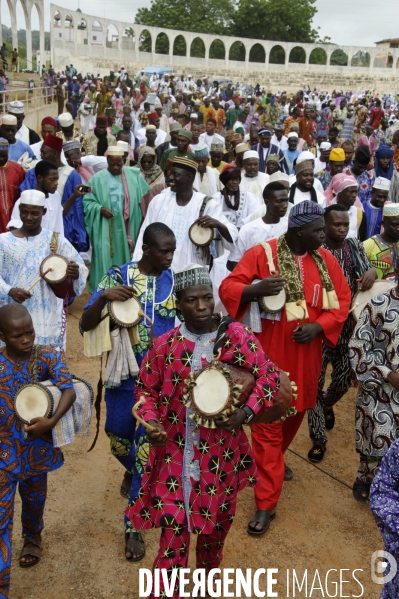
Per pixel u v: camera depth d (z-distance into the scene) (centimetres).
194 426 325
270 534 450
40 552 409
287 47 6531
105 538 433
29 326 347
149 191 802
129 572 402
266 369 328
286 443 492
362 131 2186
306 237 436
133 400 420
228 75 6412
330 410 609
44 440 362
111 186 790
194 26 7900
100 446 555
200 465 323
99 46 5741
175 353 329
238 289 444
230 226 609
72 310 882
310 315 453
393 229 571
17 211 658
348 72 6619
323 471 538
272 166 998
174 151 979
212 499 320
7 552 339
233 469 331
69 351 752
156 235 412
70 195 805
